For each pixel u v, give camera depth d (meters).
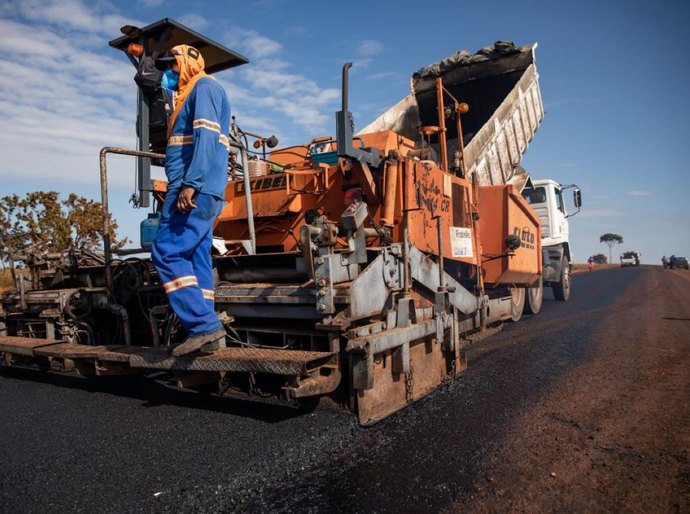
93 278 5.92
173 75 3.99
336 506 2.75
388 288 4.28
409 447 3.51
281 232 5.71
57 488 3.04
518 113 9.93
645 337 7.50
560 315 10.25
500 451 3.44
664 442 3.58
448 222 6.10
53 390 5.17
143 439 3.74
